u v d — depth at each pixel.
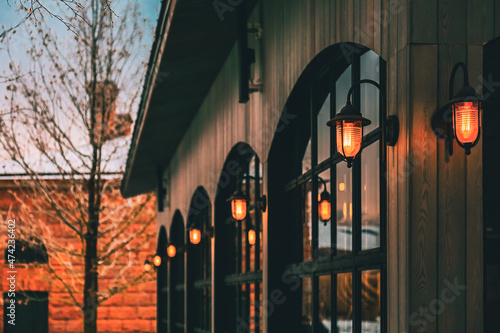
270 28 7.21
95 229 15.02
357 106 5.11
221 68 10.04
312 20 5.66
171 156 15.88
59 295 20.62
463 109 3.45
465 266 3.66
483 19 3.77
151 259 20.48
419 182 3.67
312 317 6.16
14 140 14.52
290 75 6.41
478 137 3.43
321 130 6.18
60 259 17.22
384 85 4.58
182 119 12.75
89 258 14.98
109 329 20.27
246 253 9.06
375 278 4.70
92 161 14.84
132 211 19.38
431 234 3.66
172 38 8.77
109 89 14.98
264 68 7.48
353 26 4.65
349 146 3.94
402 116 3.78
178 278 16.14
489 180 3.86
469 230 3.69
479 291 3.66
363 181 5.03
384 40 4.08
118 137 15.60
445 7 3.76
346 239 5.41
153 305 20.55
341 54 5.48
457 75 3.74
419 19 3.74
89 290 14.97
